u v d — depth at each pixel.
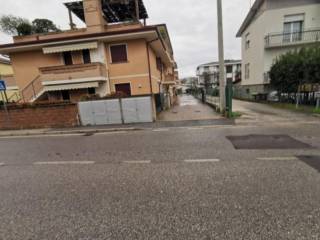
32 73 16.45
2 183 4.43
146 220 2.81
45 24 25.14
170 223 2.71
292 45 19.22
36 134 10.32
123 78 15.53
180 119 11.42
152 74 16.39
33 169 5.20
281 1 18.89
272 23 19.31
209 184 3.76
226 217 2.77
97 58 15.22
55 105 11.51
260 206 2.97
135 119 11.17
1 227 2.86
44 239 2.55
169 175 4.28
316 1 18.23
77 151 6.61
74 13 20.03
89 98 11.55
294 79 13.44
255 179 3.85
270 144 6.02
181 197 3.37
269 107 14.76
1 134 10.64
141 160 5.32
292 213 2.77
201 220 2.74
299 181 3.68
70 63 15.95
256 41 21.73
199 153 5.58
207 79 52.78
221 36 11.56
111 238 2.49
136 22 17.00
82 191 3.81
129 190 3.73
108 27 17.33
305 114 10.77
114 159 5.55
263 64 20.25
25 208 3.34
